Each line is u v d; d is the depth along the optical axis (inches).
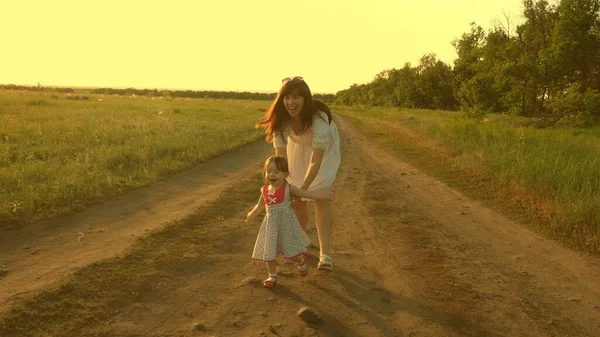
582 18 939.3
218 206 288.2
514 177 367.9
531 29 1140.5
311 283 179.5
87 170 338.0
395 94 3152.1
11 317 135.9
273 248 169.6
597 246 233.3
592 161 375.9
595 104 873.5
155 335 136.7
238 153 528.1
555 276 199.5
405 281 186.2
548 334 149.3
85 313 144.2
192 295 164.6
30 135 510.9
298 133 190.7
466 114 1066.1
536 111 1043.3
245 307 157.6
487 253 225.6
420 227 266.1
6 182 290.8
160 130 607.8
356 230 257.1
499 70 1007.6
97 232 224.5
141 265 185.2
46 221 236.4
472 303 168.6
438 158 532.4
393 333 144.5
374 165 503.8
